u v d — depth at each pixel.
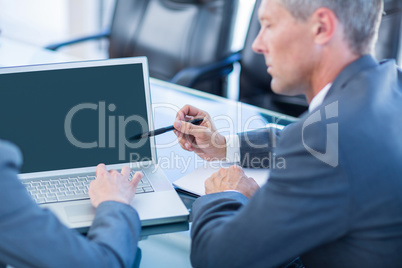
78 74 1.24
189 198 1.20
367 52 0.95
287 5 0.91
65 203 1.11
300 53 0.94
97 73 1.25
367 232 0.87
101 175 1.11
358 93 0.89
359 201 0.84
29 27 4.17
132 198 1.09
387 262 0.88
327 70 0.94
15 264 0.80
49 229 0.81
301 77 0.97
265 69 2.24
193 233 1.00
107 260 0.86
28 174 1.21
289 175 0.86
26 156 1.21
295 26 0.92
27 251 0.78
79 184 1.19
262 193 0.89
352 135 0.85
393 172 0.85
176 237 1.08
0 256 0.80
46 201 1.12
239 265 0.91
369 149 0.84
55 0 4.05
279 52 0.95
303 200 0.85
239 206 1.03
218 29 2.27
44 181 1.20
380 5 0.92
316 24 0.90
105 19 3.90
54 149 1.22
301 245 0.87
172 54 2.39
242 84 2.30
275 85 1.01
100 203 1.02
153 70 2.46
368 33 0.92
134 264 0.99
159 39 2.43
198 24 2.32
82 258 0.82
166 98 1.71
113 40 2.54
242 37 3.33
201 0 2.32
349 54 0.93
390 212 0.85
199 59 2.31
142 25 2.47
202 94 1.76
